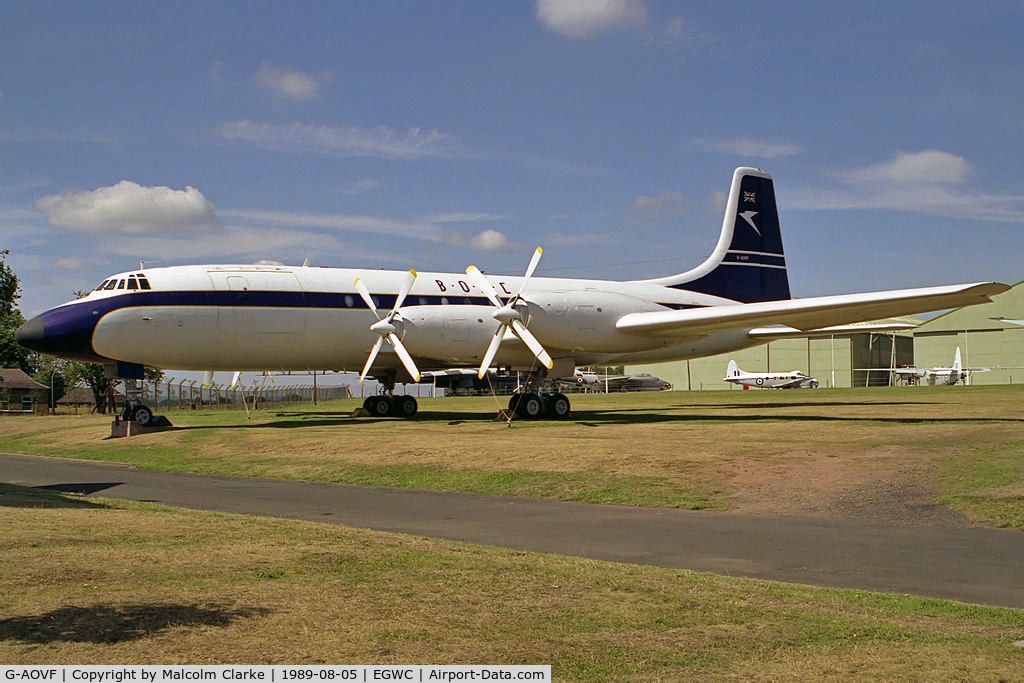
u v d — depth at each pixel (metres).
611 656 5.42
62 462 20.81
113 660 4.99
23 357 72.44
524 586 7.16
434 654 5.36
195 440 22.70
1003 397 37.97
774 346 86.06
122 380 26.42
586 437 19.98
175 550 8.15
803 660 5.38
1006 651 5.57
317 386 57.66
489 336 26.55
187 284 25.56
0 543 8.12
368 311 27.64
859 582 7.90
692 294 33.31
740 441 18.48
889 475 13.48
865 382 82.00
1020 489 11.92
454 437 20.39
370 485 15.61
